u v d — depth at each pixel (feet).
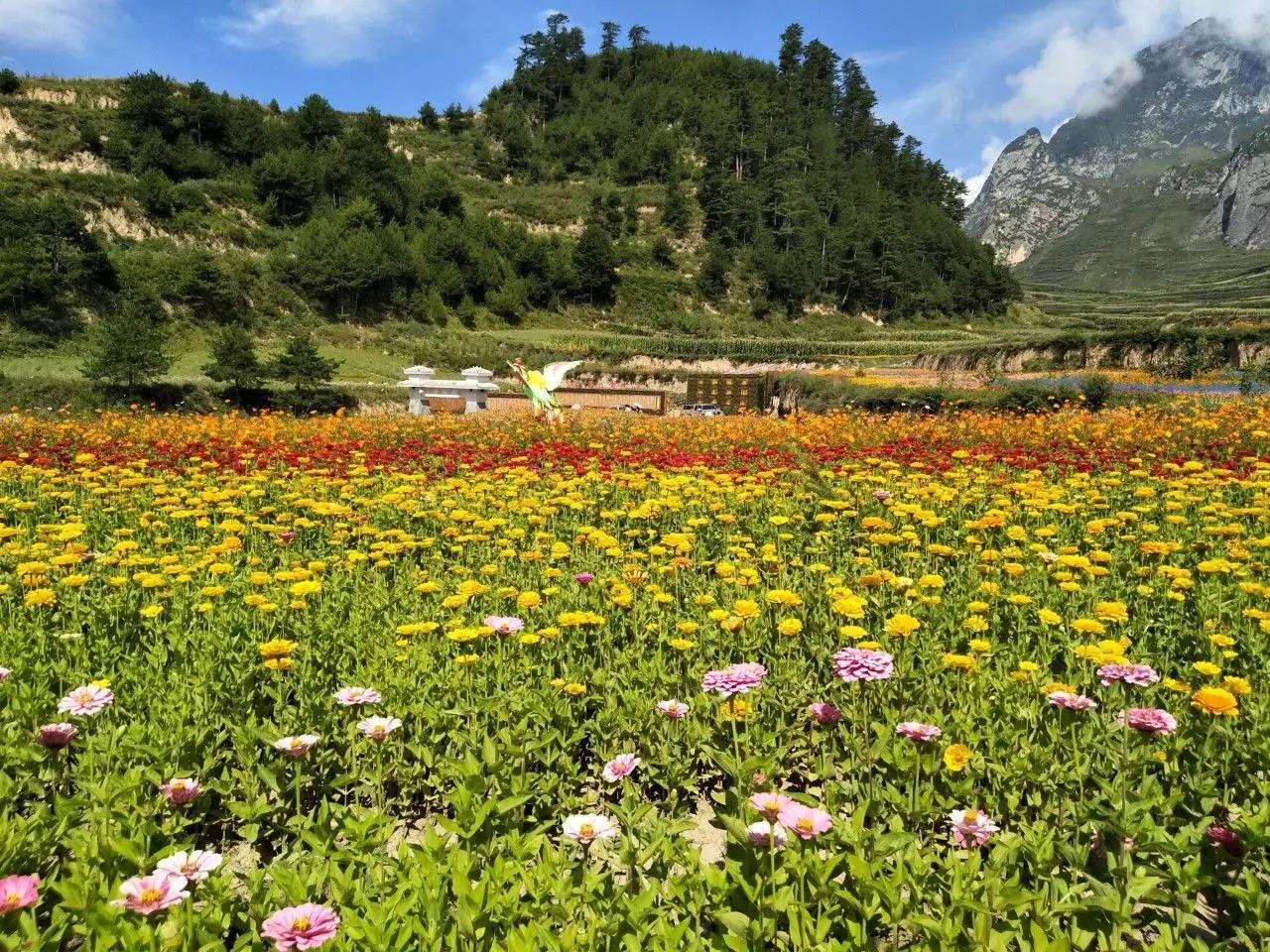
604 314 374.63
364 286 285.02
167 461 39.22
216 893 7.38
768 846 7.48
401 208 385.70
